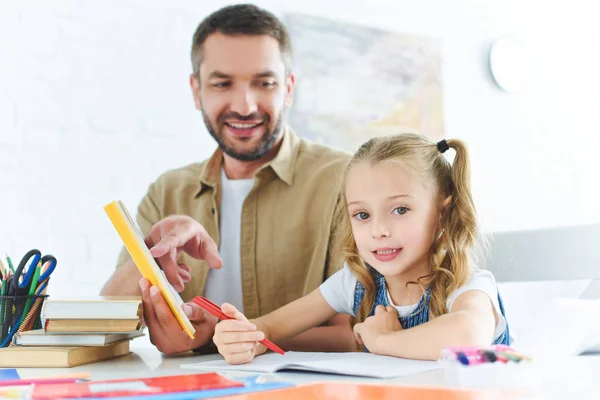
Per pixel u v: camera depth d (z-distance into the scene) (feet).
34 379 2.34
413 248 3.46
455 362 2.17
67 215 6.31
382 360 2.84
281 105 5.25
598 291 3.80
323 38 7.51
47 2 6.37
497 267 4.04
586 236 3.72
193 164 5.56
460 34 8.58
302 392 1.98
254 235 5.07
